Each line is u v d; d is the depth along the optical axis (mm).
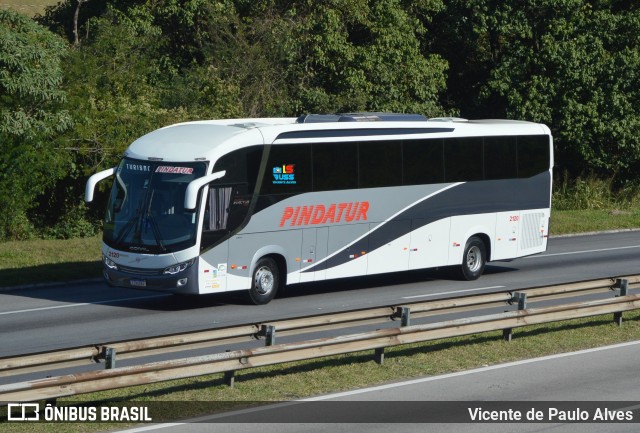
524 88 49156
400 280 25531
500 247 26078
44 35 34500
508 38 51312
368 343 13836
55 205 37375
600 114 47594
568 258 30031
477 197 25422
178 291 20156
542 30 49938
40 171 33844
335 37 44688
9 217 33531
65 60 37125
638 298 17859
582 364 14594
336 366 14234
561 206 45156
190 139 20984
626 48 47625
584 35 48469
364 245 23203
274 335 13211
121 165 21266
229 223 20609
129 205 20828
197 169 20328
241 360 12492
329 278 22578
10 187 33000
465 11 50688
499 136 25922
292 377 13492
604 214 42219
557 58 47656
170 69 44625
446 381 13406
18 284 24047
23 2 71312
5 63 32344
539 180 26875
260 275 21266
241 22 44562
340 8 45781
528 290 16578
